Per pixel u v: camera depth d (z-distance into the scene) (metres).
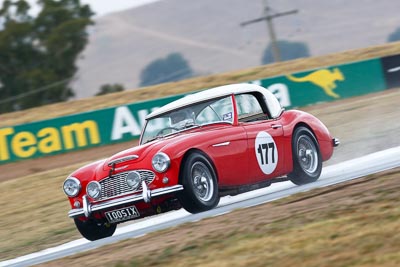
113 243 25.97
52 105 106.75
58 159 74.56
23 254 37.41
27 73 160.88
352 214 22.36
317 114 79.12
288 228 22.12
